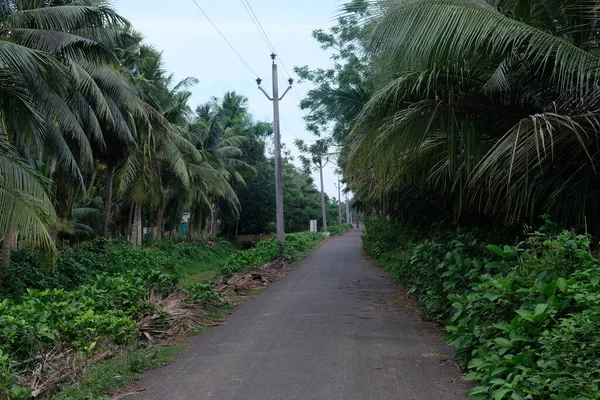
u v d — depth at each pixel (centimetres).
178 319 914
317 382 580
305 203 6700
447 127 847
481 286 576
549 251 567
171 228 3900
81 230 2788
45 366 634
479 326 561
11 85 1125
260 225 5275
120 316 866
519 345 482
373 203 1470
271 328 895
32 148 1497
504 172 731
